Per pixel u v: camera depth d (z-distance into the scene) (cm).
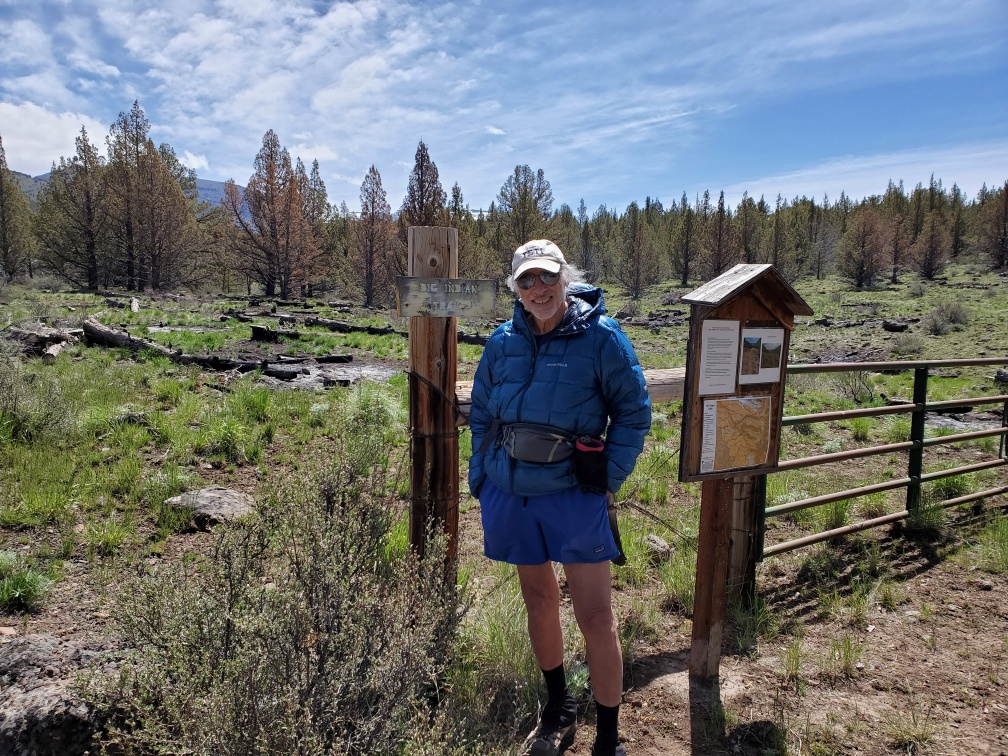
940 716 280
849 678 307
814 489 587
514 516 244
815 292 6000
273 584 275
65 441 598
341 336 2139
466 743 226
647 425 240
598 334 235
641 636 344
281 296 5306
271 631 212
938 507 497
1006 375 1452
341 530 252
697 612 301
